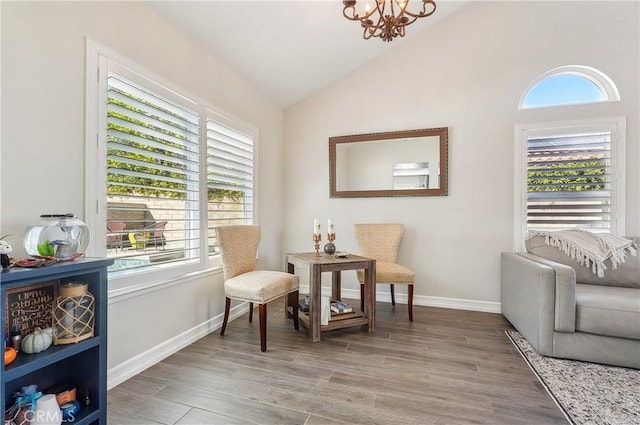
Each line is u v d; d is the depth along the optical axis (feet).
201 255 8.39
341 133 12.52
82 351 4.58
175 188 7.64
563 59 9.89
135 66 6.38
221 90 9.30
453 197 10.98
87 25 5.48
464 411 5.12
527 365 6.67
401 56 11.64
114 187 6.07
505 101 10.43
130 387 5.82
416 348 7.59
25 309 4.22
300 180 13.15
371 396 5.55
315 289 8.02
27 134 4.63
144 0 6.56
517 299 8.46
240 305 10.21
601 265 8.07
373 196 11.94
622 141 9.32
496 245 10.52
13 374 3.56
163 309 7.07
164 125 7.18
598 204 9.53
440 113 11.16
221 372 6.40
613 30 9.48
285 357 7.11
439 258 11.17
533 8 10.17
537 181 10.11
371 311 8.68
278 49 9.65
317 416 5.00
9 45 4.41
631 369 6.42
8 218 4.42
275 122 12.74
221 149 9.39
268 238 12.25
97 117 5.64
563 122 9.86
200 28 7.80
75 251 4.47
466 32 10.85
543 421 4.86
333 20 9.28
